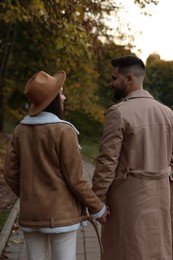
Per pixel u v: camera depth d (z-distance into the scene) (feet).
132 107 11.48
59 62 52.34
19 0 28.63
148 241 11.37
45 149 10.61
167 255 11.69
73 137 10.62
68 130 10.61
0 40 65.98
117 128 11.22
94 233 20.99
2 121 81.51
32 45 63.10
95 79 83.25
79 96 86.69
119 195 11.48
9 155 11.30
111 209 11.68
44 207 10.55
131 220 11.35
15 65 71.92
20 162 11.02
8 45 65.92
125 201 11.42
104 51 58.34
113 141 11.23
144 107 11.57
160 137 11.57
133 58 11.82
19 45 67.21
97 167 11.37
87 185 10.65
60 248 10.89
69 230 10.66
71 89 80.94
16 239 19.76
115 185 11.54
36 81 10.79
